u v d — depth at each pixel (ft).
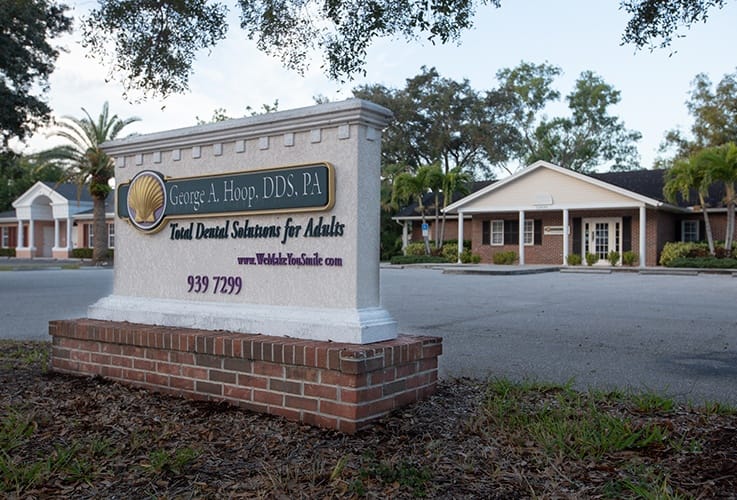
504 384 17.28
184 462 11.74
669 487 10.44
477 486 10.74
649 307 41.60
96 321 19.03
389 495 10.38
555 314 37.63
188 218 18.07
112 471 11.50
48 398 16.22
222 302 17.24
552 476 11.12
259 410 14.70
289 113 15.72
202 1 27.50
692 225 104.47
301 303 15.72
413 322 33.81
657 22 24.04
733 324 32.78
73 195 161.07
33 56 54.54
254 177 16.52
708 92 151.12
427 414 14.43
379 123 15.37
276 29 27.22
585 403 15.88
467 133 158.40
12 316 36.35
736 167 85.35
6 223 177.37
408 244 130.62
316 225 15.52
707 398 17.07
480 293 53.36
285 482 10.84
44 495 10.58
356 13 25.26
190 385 15.98
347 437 13.07
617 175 115.44
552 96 186.70
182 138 18.03
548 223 106.52
